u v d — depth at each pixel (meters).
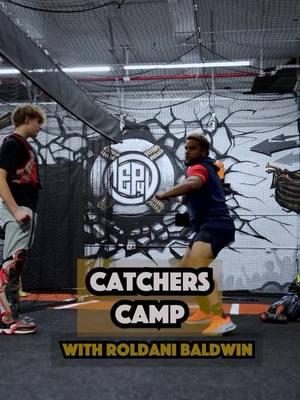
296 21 5.28
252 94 7.36
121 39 5.82
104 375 1.72
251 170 7.29
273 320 3.31
